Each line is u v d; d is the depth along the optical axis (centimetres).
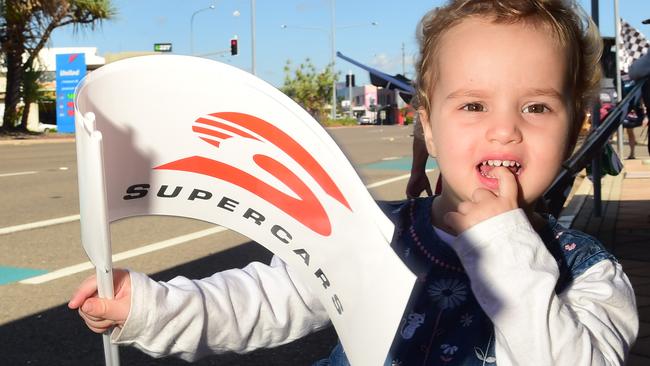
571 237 126
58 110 2231
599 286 116
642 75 390
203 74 95
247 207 99
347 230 92
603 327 109
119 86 92
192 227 554
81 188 81
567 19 117
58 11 1992
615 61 566
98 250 79
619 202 636
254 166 97
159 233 530
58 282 386
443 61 117
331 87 4294
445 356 118
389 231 89
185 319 113
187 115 96
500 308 100
